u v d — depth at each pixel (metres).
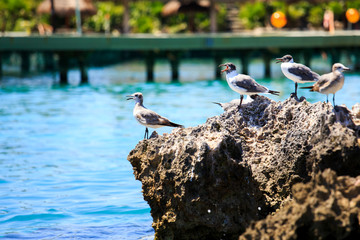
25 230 8.20
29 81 27.36
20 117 17.55
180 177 7.22
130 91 23.27
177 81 26.70
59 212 8.96
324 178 6.33
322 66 30.97
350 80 25.06
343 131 7.07
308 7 42.91
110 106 19.58
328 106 7.74
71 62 36.09
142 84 25.70
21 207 9.22
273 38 27.30
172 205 7.37
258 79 26.52
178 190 7.22
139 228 8.29
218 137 7.34
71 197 9.74
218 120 8.35
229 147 7.27
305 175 7.54
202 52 41.03
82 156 12.70
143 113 8.93
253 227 6.21
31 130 15.59
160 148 7.70
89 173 11.30
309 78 8.73
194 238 7.32
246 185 7.30
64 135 14.94
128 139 14.42
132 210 9.07
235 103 9.34
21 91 23.59
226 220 7.18
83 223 8.50
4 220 8.60
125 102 20.47
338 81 7.56
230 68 8.96
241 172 7.23
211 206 7.15
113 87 24.69
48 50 26.17
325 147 7.10
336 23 41.44
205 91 22.78
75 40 26.02
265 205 7.76
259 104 8.73
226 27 40.59
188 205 7.15
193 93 22.17
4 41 25.81
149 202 7.77
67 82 26.73
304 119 8.02
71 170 11.53
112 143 13.99
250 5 40.44
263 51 28.19
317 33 31.42
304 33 31.77
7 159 12.43
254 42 27.22
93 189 10.22
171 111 17.75
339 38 27.73
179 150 7.36
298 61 28.66
